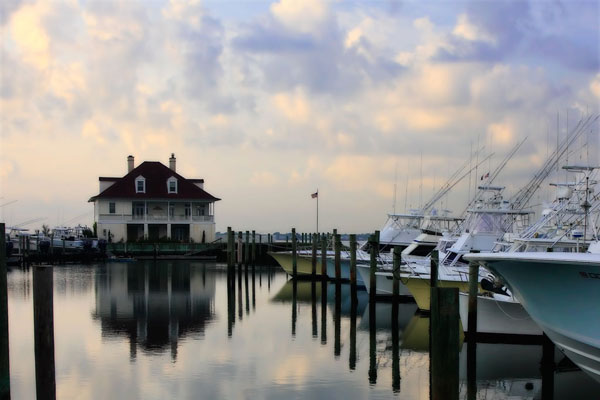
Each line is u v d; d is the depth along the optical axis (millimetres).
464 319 19125
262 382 14602
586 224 19047
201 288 34844
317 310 26500
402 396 13602
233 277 34219
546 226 21812
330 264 39031
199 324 22297
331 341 19516
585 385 15000
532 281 12336
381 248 36531
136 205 68875
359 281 36531
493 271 13438
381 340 19844
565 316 12078
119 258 60094
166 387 14133
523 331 19156
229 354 17359
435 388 8445
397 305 23828
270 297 31125
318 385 14422
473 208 28219
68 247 58344
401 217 37562
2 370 9617
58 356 16953
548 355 16562
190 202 70000
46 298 10258
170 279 40406
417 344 19266
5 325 9680
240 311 25844
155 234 69312
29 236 56781
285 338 19859
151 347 18172
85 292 32188
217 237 77250
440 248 29500
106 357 16875
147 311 25484
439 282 23844
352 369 15930
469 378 15547
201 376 15039
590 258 11156
